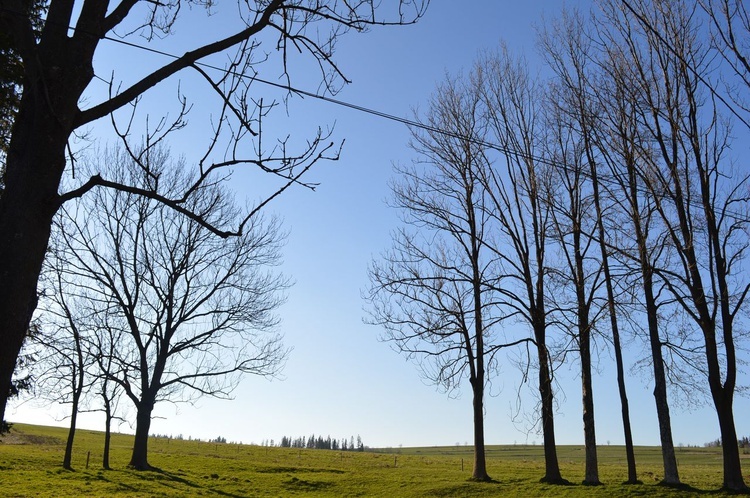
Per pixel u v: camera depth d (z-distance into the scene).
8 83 16.27
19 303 4.63
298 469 49.53
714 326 30.12
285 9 6.12
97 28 5.27
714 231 29.61
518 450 149.62
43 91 4.91
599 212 33.91
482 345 38.16
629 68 30.09
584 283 33.50
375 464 60.34
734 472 29.52
